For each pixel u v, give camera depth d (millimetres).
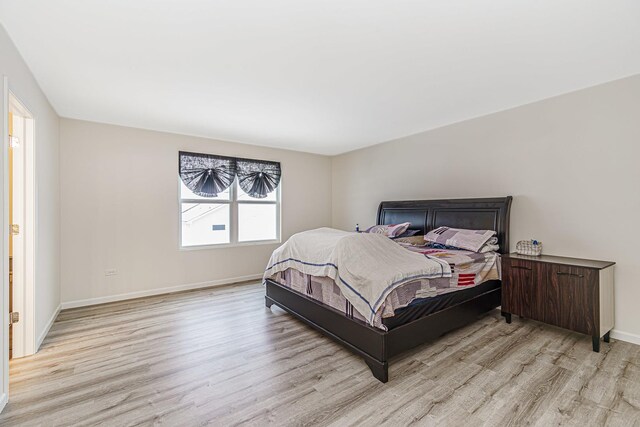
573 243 3002
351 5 1711
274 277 3629
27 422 1708
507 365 2297
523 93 3043
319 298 2840
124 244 4047
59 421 1717
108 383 2096
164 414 1774
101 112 3510
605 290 2578
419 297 2449
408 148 4668
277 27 1921
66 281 3656
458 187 4008
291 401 1890
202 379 2145
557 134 3100
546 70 2549
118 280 4000
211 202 4844
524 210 3361
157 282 4293
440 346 2629
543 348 2574
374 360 2145
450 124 4078
